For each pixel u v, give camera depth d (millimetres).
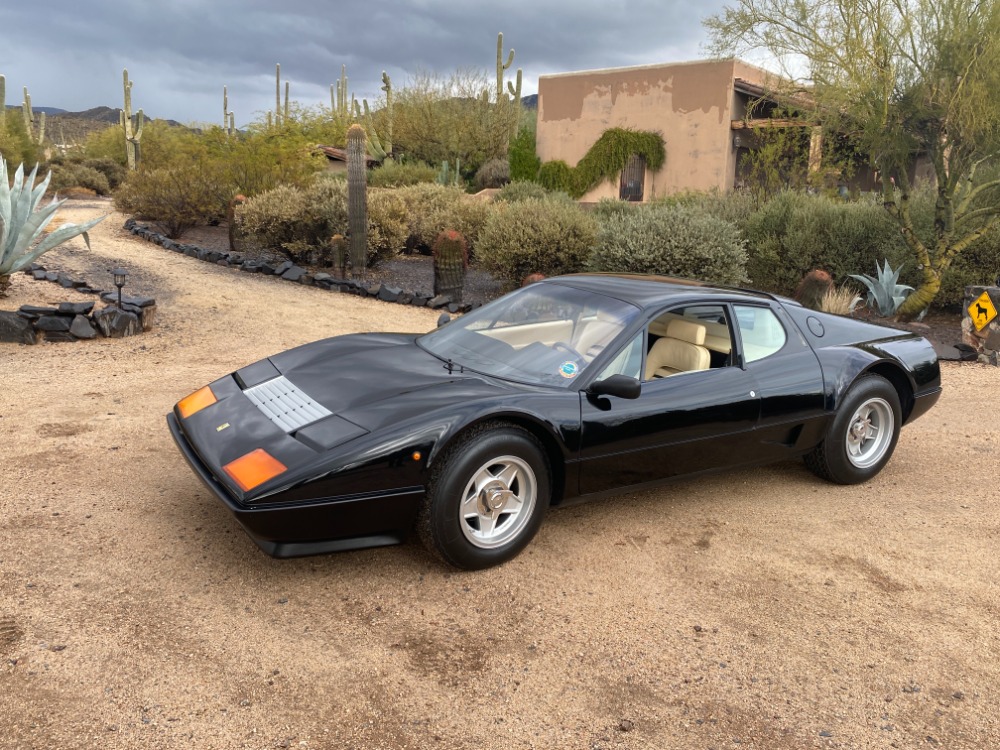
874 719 2811
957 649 3297
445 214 17047
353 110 41844
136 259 13344
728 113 22000
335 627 3160
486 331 4512
